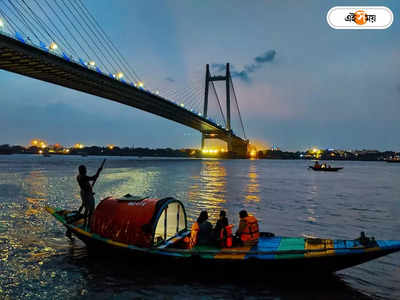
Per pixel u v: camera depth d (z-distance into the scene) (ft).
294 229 39.99
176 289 21.65
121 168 212.23
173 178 125.59
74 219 30.60
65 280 22.76
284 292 21.40
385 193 86.12
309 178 150.20
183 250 23.35
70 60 158.81
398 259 27.91
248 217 25.40
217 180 119.75
